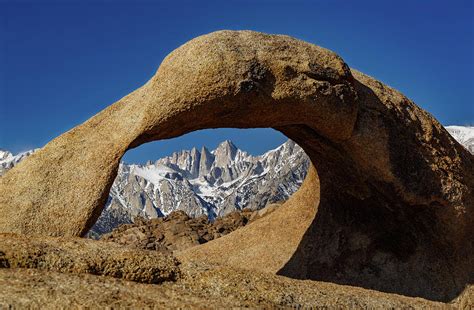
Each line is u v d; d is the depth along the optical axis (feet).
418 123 46.06
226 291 31.45
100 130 38.81
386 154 44.47
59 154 37.55
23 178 36.68
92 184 36.60
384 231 48.75
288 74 40.42
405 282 47.26
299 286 33.78
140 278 30.78
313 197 54.29
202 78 38.40
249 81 39.06
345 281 49.37
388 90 46.39
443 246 46.85
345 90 42.16
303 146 47.78
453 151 47.26
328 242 51.42
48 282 28.09
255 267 53.47
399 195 45.52
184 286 31.40
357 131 43.73
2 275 27.96
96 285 28.89
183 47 39.55
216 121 40.37
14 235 31.68
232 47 39.40
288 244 54.08
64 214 35.65
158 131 38.83
